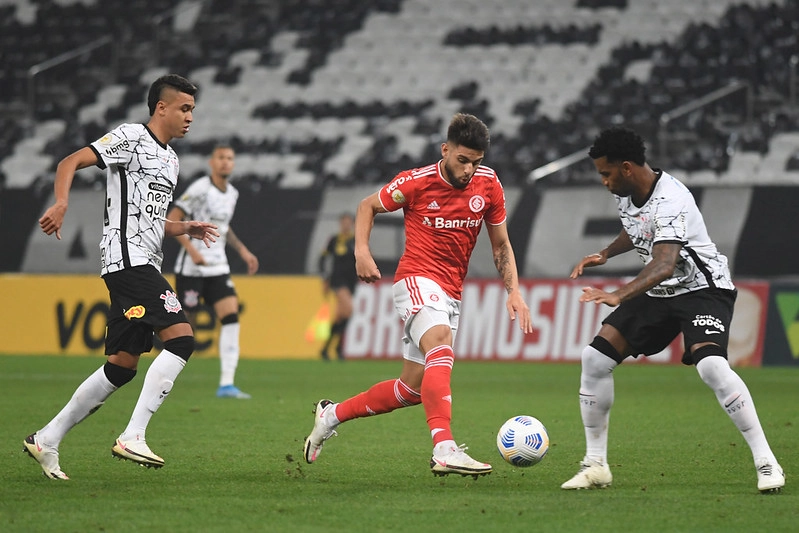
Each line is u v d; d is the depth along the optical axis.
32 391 44.06
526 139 83.31
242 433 30.91
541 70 92.38
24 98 100.19
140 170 22.30
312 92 95.81
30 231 70.69
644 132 83.69
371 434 30.89
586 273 63.81
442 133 87.88
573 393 44.78
